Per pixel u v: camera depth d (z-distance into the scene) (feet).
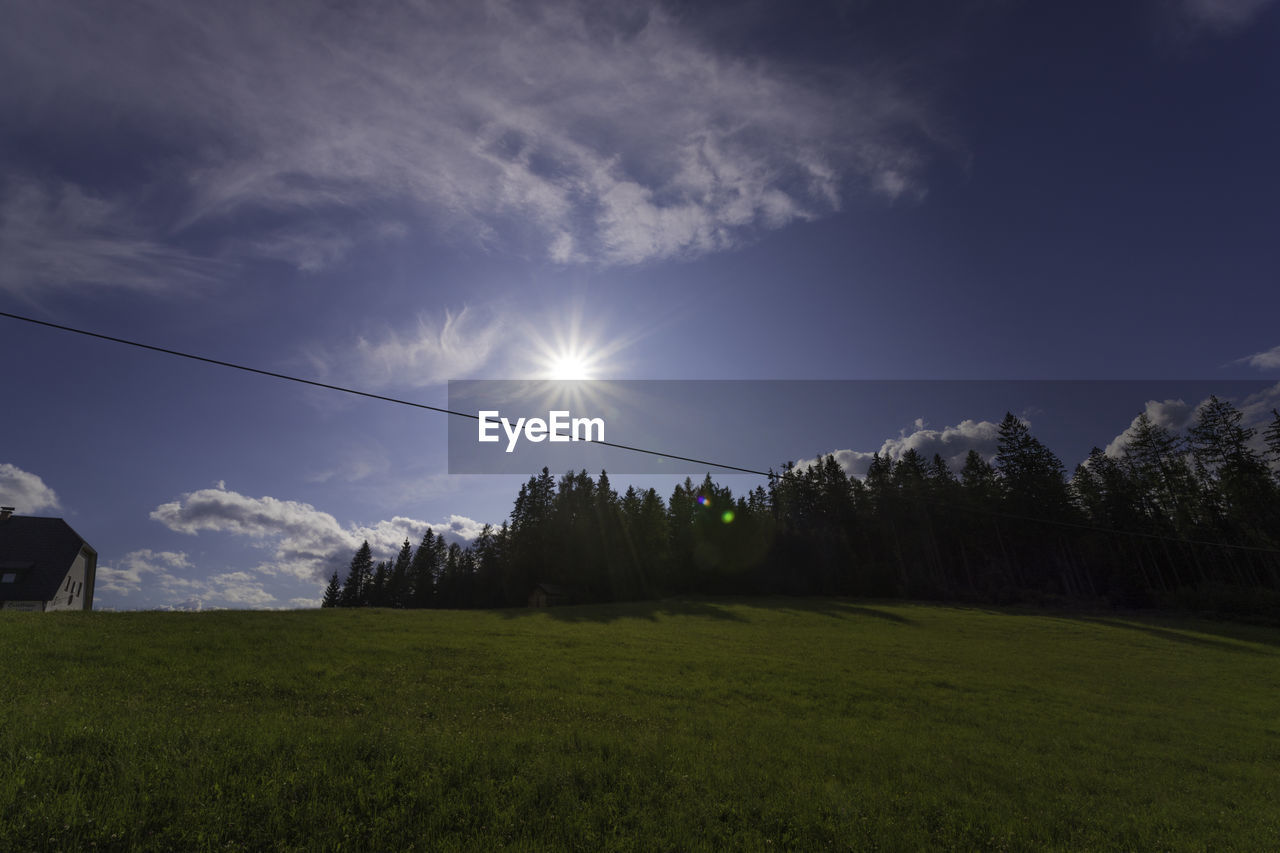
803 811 29.66
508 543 324.60
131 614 100.01
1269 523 229.66
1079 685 91.81
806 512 339.77
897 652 118.01
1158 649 139.33
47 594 154.20
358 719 41.04
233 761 27.66
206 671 56.39
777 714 59.16
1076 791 39.27
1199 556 245.86
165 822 22.02
